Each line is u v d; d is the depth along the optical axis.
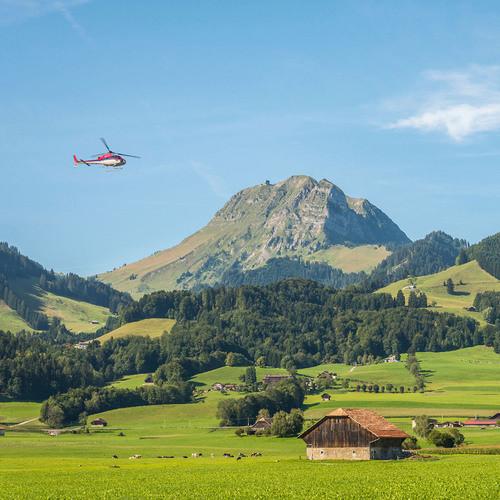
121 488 131.00
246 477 146.88
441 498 111.88
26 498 119.00
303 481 137.25
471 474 140.25
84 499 118.00
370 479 137.38
